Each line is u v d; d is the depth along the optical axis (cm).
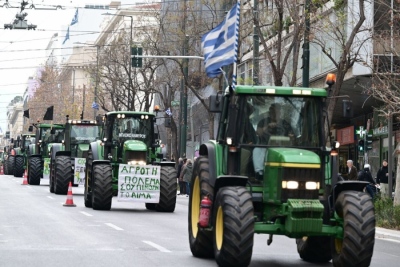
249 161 3497
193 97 15738
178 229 5091
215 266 3338
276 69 8056
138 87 16162
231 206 3186
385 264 3666
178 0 13912
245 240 3145
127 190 6762
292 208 3161
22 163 16075
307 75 7312
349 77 8662
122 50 15738
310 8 7456
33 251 3672
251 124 3525
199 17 12106
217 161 3581
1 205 7162
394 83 6806
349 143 11381
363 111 10756
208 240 3562
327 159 3500
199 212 3616
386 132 9812
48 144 12656
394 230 5709
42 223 5247
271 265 3500
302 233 3186
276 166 3291
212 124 11600
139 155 6981
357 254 3147
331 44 9181
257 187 3453
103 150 7150
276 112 3541
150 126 7312
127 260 3428
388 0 7919
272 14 8962
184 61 11625
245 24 10212
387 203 6419
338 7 7594
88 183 7075
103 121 7425
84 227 5022
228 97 3628
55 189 9219
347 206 3200
